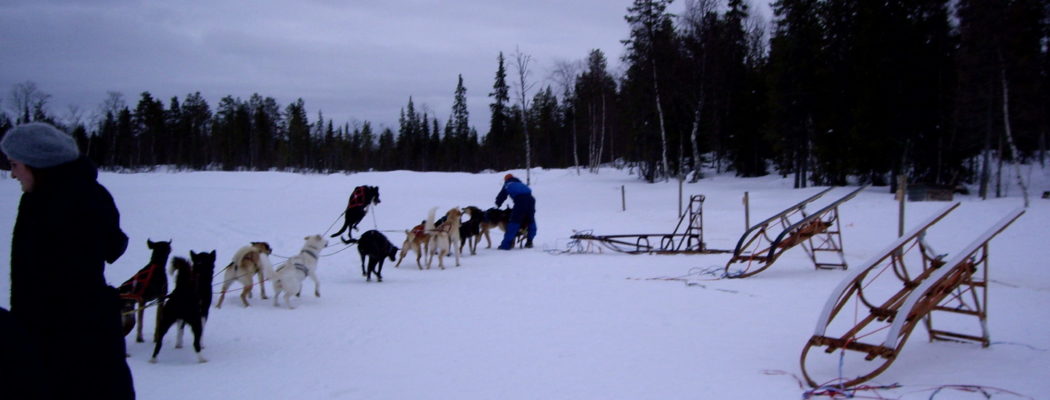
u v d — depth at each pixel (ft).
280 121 244.01
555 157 212.43
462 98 219.20
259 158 220.43
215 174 130.41
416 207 75.77
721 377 14.97
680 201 61.36
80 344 8.52
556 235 52.42
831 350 14.52
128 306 18.70
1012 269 31.50
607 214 67.36
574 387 14.43
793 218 56.29
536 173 146.92
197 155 225.56
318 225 58.18
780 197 73.56
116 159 206.39
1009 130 64.23
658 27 104.42
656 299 25.09
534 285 29.09
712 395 13.69
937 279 14.98
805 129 89.10
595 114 154.40
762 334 19.13
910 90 74.18
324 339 19.47
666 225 57.47
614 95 153.89
